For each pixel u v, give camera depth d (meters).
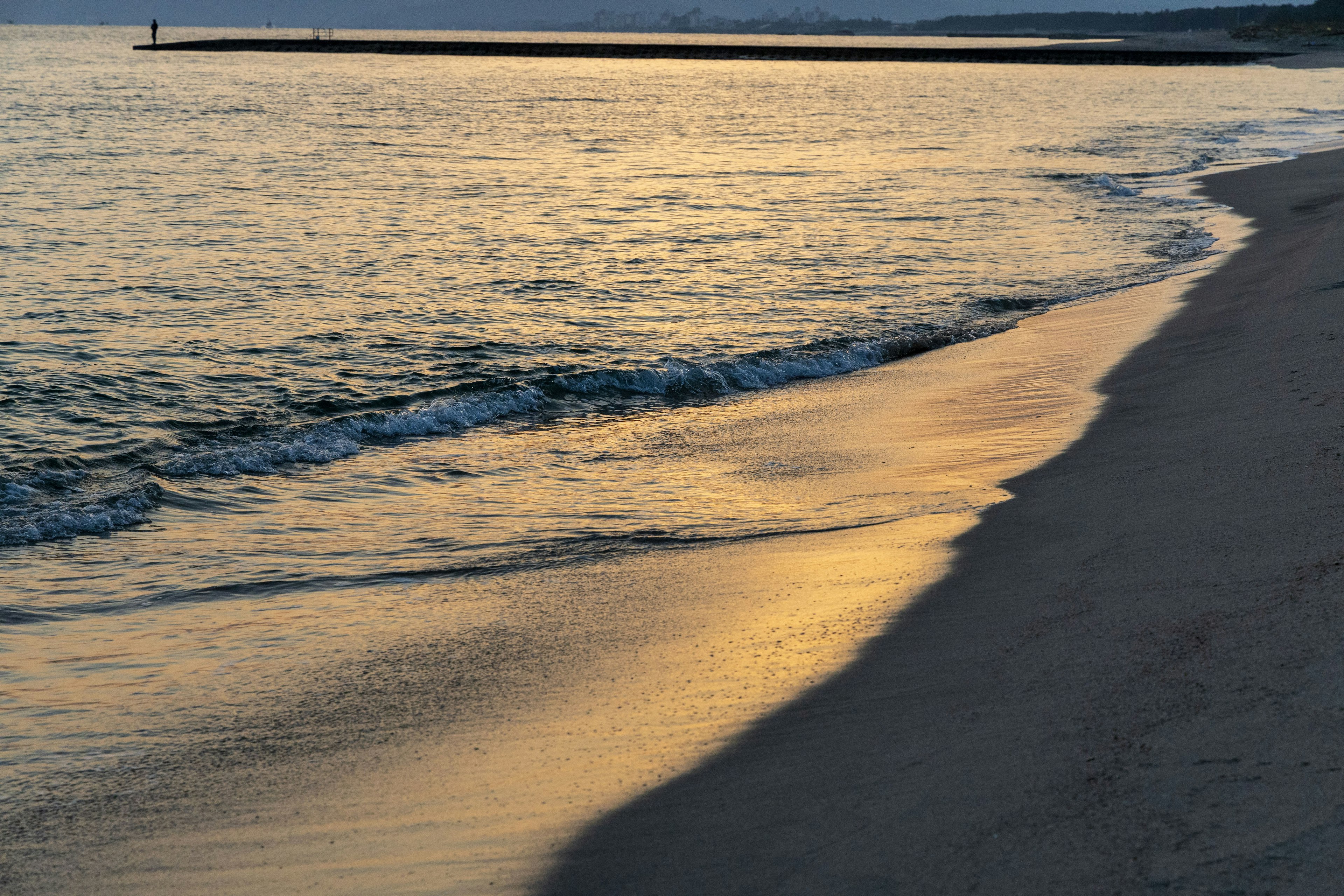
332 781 4.99
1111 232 24.61
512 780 4.83
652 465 10.55
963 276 20.30
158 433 11.80
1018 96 85.75
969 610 6.12
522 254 22.70
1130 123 59.25
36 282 19.03
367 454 11.12
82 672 6.40
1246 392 9.80
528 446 11.39
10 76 92.25
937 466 9.76
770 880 3.80
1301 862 3.24
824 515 8.63
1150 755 3.99
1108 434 9.76
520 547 8.34
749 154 44.69
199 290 18.86
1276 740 3.87
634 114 67.75
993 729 4.54
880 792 4.24
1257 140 48.09
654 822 4.34
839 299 18.58
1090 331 15.19
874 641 5.91
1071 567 6.40
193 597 7.57
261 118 59.00
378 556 8.27
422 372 14.31
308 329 16.39
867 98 84.38
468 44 157.25
